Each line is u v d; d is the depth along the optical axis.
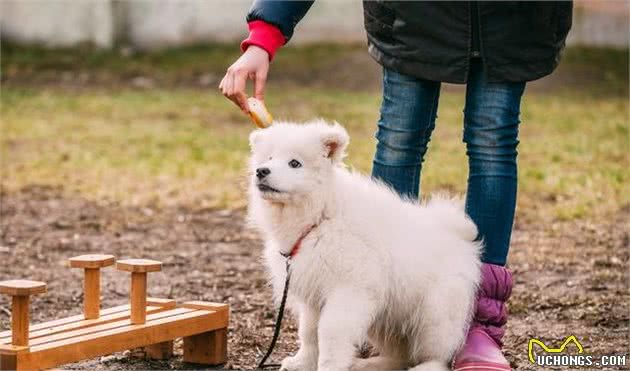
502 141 6.36
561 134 19.67
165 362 6.82
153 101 25.31
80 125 21.33
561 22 6.34
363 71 30.27
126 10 33.53
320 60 31.67
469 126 6.47
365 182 6.34
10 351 5.43
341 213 5.98
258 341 7.44
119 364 6.73
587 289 9.07
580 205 12.95
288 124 6.35
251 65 6.32
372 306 5.92
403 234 6.09
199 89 27.72
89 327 6.14
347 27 34.31
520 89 6.41
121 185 15.16
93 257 6.39
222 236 11.84
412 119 6.56
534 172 15.36
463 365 6.17
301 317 6.35
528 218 12.49
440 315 6.07
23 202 13.92
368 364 6.45
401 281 6.04
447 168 15.94
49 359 5.59
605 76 29.08
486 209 6.41
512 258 10.38
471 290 6.21
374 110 23.58
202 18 34.06
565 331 7.76
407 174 6.69
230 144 19.02
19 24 32.81
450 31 6.25
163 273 9.88
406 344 6.52
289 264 6.05
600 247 10.85
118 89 27.48
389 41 6.51
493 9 6.14
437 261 6.12
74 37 33.12
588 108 23.89
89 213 13.23
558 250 10.73
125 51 32.88
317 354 6.32
